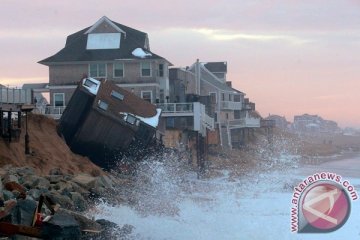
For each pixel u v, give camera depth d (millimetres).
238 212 46188
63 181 47219
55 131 71188
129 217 40438
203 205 49938
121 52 98688
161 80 99688
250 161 100750
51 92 98250
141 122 73500
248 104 168250
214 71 161125
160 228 37906
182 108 91125
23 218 31156
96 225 32812
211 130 107312
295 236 37938
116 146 72688
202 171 87500
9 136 57531
